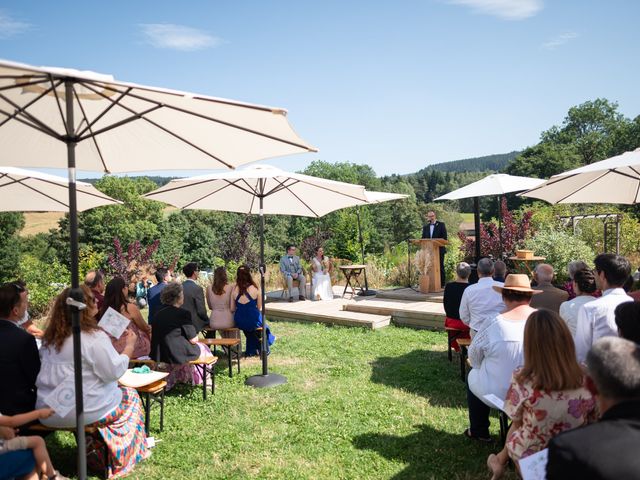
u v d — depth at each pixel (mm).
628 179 6223
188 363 5918
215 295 8023
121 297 6066
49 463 3529
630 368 1851
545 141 68750
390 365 7422
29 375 3889
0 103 2801
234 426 5188
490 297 5684
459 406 5645
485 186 8945
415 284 15766
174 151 3723
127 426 4316
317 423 5230
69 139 2885
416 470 4176
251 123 3086
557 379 2957
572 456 1786
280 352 8383
